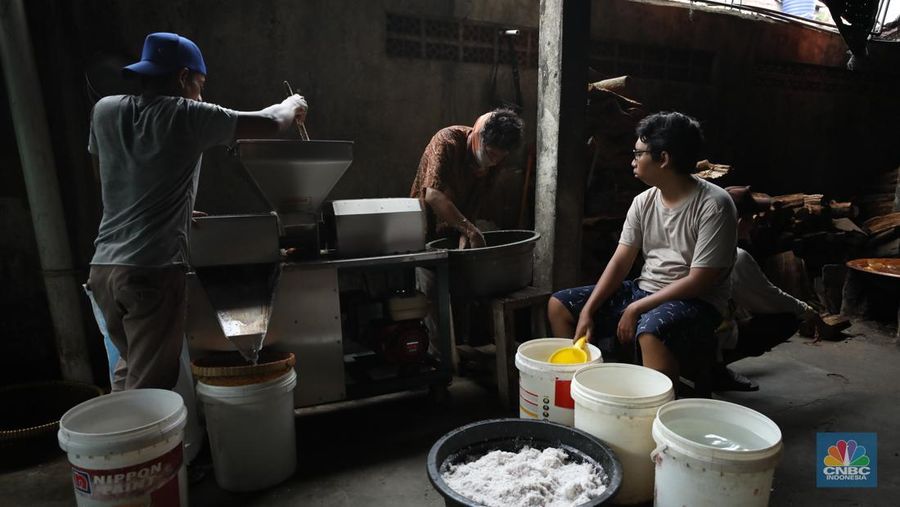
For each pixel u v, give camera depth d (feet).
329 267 8.43
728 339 9.18
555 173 11.12
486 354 10.66
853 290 14.66
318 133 12.60
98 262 6.71
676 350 7.34
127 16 10.71
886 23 20.99
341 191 13.04
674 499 5.53
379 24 12.75
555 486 5.62
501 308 9.40
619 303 8.78
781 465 7.73
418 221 9.18
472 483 5.63
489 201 14.48
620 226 14.19
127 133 6.55
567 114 10.96
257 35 11.73
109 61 9.83
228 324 6.97
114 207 6.68
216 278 7.98
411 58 13.23
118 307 6.82
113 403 6.44
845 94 19.53
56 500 7.13
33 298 10.72
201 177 11.68
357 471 7.75
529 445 6.47
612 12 15.20
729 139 17.80
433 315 10.64
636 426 6.16
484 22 13.74
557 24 10.72
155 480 5.86
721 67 17.13
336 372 8.77
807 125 19.07
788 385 10.55
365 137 13.05
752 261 9.30
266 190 7.75
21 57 9.30
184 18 11.13
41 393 9.58
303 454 8.22
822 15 21.15
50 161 9.73
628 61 15.97
